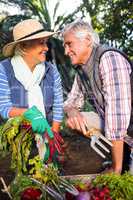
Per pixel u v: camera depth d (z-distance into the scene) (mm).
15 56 3098
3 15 13766
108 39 11383
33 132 2219
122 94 2678
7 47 3055
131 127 3008
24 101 3070
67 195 2021
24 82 3057
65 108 3426
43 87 3164
